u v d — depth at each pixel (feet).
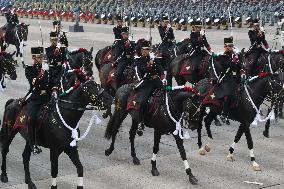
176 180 71.97
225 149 85.61
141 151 84.38
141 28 263.90
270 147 87.10
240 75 77.97
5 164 71.46
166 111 70.28
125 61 94.73
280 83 77.00
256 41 104.12
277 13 268.62
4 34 164.86
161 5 274.16
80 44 200.23
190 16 262.26
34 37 229.66
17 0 361.10
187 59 103.14
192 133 94.17
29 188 67.67
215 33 236.02
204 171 75.56
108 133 80.33
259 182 71.46
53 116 63.62
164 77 71.15
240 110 77.05
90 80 64.34
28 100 65.31
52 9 336.70
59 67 76.28
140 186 69.77
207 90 80.12
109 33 243.19
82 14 313.94
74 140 63.62
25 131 65.77
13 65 98.99
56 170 65.16
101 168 76.69
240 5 272.31
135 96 73.56
